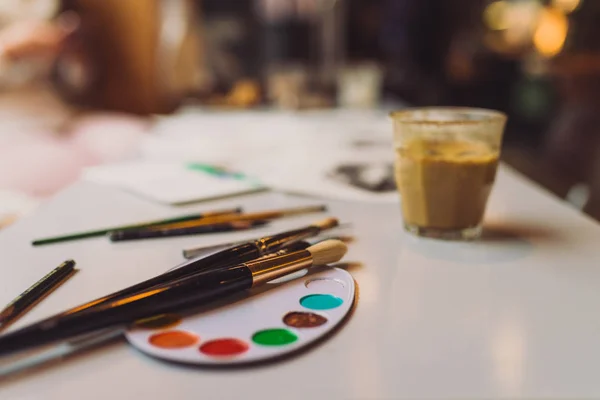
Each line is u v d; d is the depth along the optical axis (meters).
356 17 3.38
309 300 0.40
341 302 0.39
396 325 0.37
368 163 0.90
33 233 0.56
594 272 0.46
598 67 1.92
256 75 2.73
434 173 0.52
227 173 0.82
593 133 1.71
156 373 0.31
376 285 0.43
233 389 0.30
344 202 0.69
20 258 0.49
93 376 0.31
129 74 1.88
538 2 3.51
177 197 0.69
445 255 0.50
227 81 2.40
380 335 0.36
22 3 1.63
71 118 1.68
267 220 0.61
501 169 0.88
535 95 3.55
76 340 0.35
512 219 0.61
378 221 0.60
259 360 0.32
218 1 3.00
